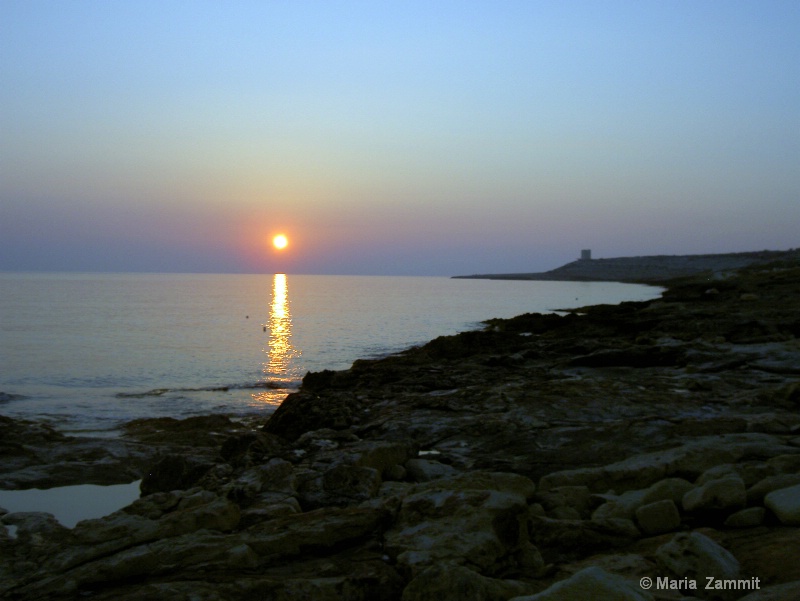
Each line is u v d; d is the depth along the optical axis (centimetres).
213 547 573
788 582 472
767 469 707
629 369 1734
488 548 551
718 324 2397
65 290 12781
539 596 436
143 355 3272
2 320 5597
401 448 900
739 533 589
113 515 683
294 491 755
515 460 926
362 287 16575
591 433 1028
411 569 527
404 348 3509
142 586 534
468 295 11094
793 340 1972
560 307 7412
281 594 502
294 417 1283
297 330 4653
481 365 1927
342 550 601
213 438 1376
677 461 761
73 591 541
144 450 1216
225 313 6562
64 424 1608
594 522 623
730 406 1196
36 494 994
